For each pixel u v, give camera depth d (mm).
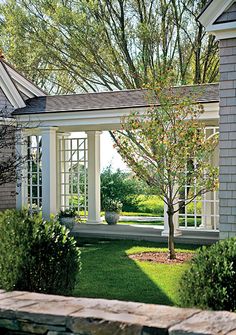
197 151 8914
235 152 7766
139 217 17719
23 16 19750
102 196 20469
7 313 3607
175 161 8836
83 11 19406
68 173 14445
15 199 13281
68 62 20578
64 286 5305
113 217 13594
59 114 11734
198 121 9305
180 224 14977
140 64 19344
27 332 3551
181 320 3229
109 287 6777
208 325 3113
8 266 4957
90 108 11281
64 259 5293
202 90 9695
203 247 4430
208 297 3971
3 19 20891
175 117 8789
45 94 14000
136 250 10062
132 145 9062
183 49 20094
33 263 5012
